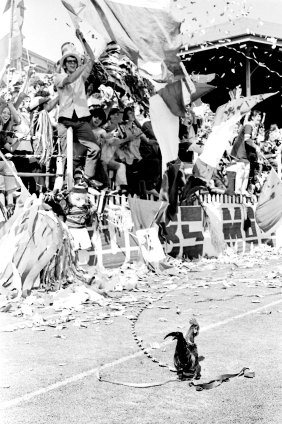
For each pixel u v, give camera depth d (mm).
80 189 11156
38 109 11812
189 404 4465
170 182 13250
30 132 11781
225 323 7461
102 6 11102
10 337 6789
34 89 12477
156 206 12656
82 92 11695
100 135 12711
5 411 4348
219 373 5285
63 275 10047
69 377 5195
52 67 14922
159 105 12203
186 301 9133
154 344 6270
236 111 13867
